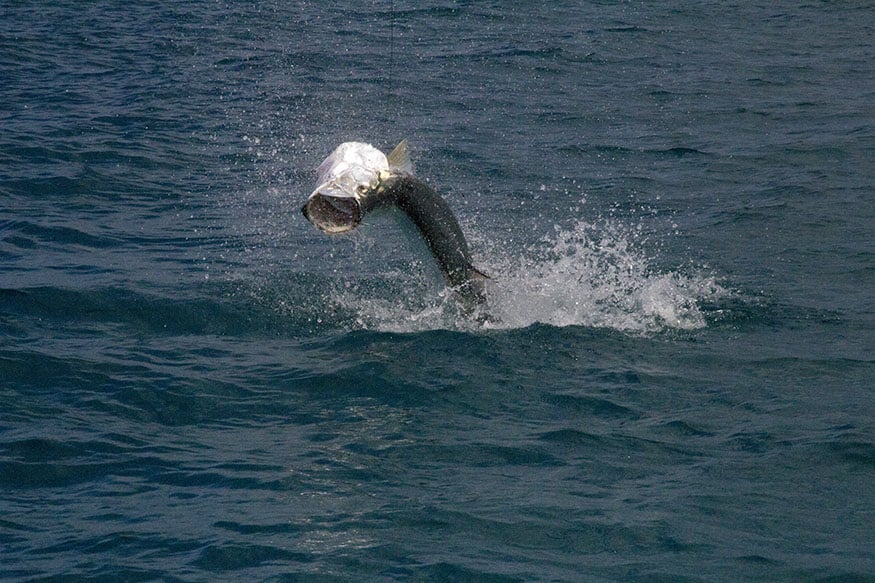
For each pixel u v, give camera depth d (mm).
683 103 26422
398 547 8500
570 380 11672
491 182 20078
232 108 25594
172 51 31641
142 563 8312
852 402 11102
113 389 11469
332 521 8891
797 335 12930
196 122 24266
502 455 10062
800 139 22922
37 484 9641
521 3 39688
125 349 12516
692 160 21625
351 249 15922
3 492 9500
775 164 21172
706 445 10227
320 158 21891
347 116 25094
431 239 12430
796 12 38656
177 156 21656
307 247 16156
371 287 14375
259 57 31016
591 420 10766
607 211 18266
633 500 9203
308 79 28562
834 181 19828
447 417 10859
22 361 12039
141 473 9789
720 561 8297
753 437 10344
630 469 9789
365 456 10055
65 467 9906
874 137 22906
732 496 9266
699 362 12164
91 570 8242
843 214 17812
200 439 10477
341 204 10711
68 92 26641
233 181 20172
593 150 22391
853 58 31578
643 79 29047
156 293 14055
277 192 19516
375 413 10961
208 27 35125
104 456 10102
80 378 11719
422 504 9148
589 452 10109
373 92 27359
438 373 11797
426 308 13625
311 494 9352
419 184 12281
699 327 13172
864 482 9500
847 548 8477
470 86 28094
